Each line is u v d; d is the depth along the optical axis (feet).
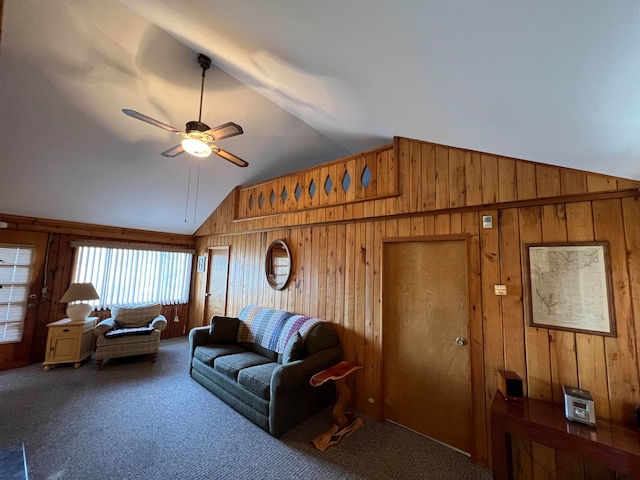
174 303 19.22
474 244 8.13
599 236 6.42
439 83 4.35
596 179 6.39
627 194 6.16
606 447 4.92
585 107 3.59
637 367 5.83
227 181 16.26
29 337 13.70
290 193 13.60
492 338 7.61
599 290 6.32
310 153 15.43
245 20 4.92
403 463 7.34
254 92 10.91
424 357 8.93
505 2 2.33
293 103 9.37
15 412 9.06
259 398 8.82
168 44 8.65
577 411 5.65
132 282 17.43
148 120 7.73
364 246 10.61
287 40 4.99
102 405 9.69
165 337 18.67
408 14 3.00
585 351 6.39
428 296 9.02
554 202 6.98
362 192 10.69
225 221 17.39
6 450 4.79
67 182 12.82
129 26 8.01
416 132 7.99
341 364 9.49
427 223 9.09
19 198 12.71
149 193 15.14
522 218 7.45
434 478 6.83
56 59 8.61
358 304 10.54
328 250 11.78
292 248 13.37
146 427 8.50
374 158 10.50
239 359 10.73
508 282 7.50
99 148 11.85
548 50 2.75
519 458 6.86
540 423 5.61
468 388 7.99
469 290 8.06
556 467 6.49
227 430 8.51
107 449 7.40
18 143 10.61
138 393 10.69
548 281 6.93
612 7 2.03
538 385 6.87
